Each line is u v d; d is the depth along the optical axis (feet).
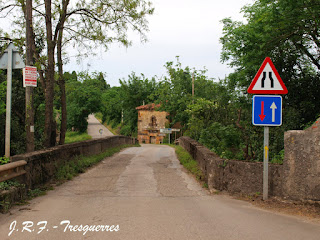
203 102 54.13
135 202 20.44
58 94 49.60
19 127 41.16
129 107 211.61
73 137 187.62
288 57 41.60
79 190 24.85
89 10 42.65
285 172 18.75
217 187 22.63
